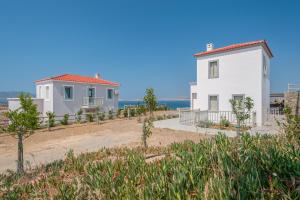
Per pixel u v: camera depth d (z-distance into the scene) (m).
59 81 28.38
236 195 2.38
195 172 3.22
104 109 33.91
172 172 3.68
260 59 18.41
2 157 12.11
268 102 22.83
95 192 3.79
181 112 21.25
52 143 15.56
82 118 30.42
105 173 4.58
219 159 3.28
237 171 2.74
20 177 7.01
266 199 2.43
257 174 2.62
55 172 6.09
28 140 16.98
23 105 9.04
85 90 31.42
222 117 19.67
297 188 2.39
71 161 7.45
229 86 20.03
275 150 3.39
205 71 21.69
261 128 16.17
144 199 2.93
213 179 2.77
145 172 4.13
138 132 17.55
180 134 15.05
